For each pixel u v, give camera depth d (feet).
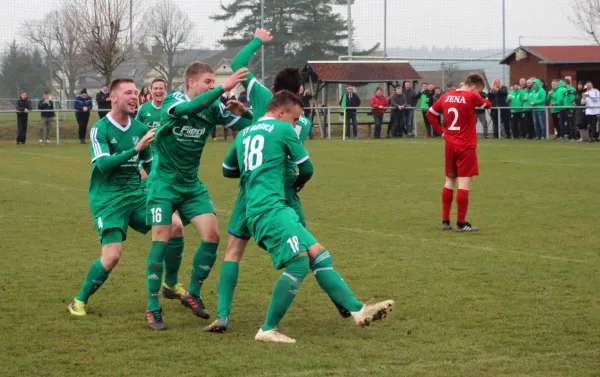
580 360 20.88
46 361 21.09
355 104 117.60
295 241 22.66
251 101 26.73
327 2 158.81
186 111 24.23
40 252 36.58
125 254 36.27
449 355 21.35
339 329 24.13
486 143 102.42
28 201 53.62
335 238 39.45
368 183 62.59
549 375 19.72
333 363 20.71
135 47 145.79
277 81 27.17
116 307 27.02
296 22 158.61
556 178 63.98
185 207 25.91
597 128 102.89
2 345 22.57
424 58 139.95
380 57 140.05
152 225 25.12
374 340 22.88
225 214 48.47
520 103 109.09
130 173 26.86
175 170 25.46
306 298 27.96
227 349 22.12
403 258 34.45
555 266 32.53
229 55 161.89
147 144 25.07
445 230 41.60
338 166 75.82
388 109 120.06
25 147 103.14
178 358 21.31
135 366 20.65
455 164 41.19
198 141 25.52
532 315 25.27
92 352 21.90
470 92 40.29
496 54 146.30
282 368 20.34
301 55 158.81
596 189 57.06
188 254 36.27
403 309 26.20
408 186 60.54
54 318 25.55
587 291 28.37
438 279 30.48
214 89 24.11
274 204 23.04
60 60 150.00
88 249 37.37
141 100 95.81
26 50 149.59
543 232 40.42
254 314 26.09
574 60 120.88
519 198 53.01
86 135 122.83
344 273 31.58
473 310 25.99
